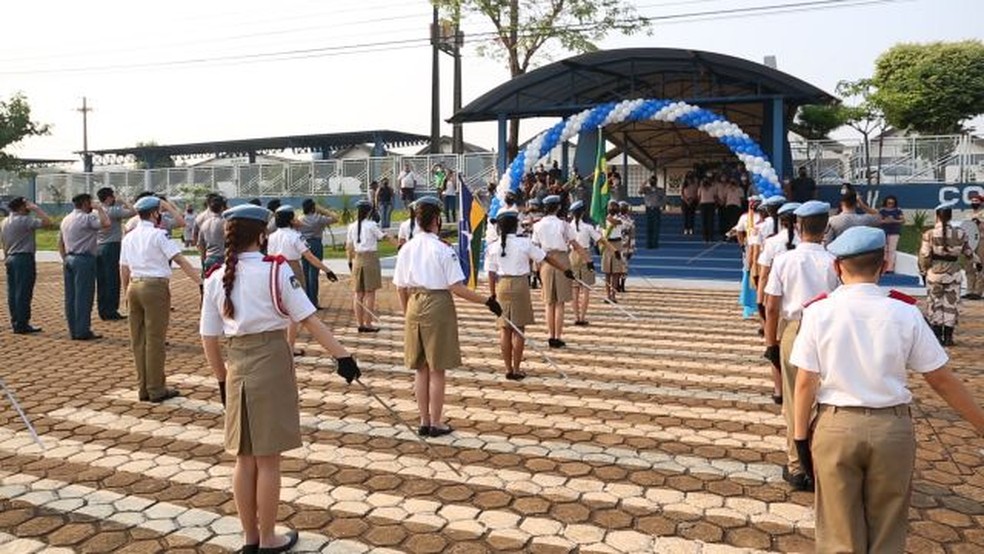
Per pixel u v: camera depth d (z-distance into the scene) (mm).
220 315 3662
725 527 4121
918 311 2814
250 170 32344
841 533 2799
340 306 12398
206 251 9836
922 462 5125
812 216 4730
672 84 21000
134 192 35188
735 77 18484
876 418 2770
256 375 3574
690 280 15258
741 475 4859
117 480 4820
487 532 4070
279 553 3779
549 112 19938
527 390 6918
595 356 8328
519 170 16359
